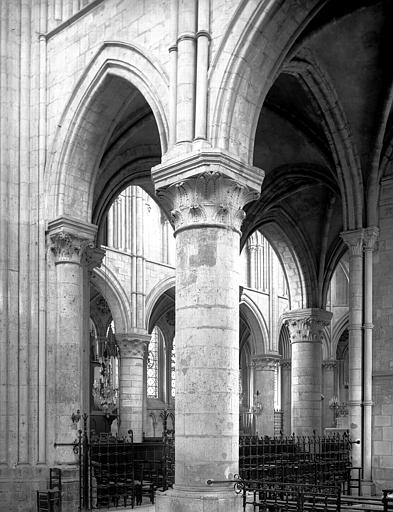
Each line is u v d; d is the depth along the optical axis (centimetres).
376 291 2055
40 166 1769
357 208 2027
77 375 1694
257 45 1316
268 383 4241
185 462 1212
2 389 1670
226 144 1288
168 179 1312
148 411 4206
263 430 4128
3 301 1703
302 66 1848
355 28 1767
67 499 1600
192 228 1273
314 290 2964
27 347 1711
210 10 1353
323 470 1898
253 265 4341
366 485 1888
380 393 1970
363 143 2033
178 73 1352
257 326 4269
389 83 1920
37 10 1839
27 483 1623
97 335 3903
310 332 2952
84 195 1755
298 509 1100
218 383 1222
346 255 4197
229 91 1301
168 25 1461
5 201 1748
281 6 1304
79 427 1697
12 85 1803
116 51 1586
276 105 2214
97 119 1722
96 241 2258
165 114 1417
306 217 2914
